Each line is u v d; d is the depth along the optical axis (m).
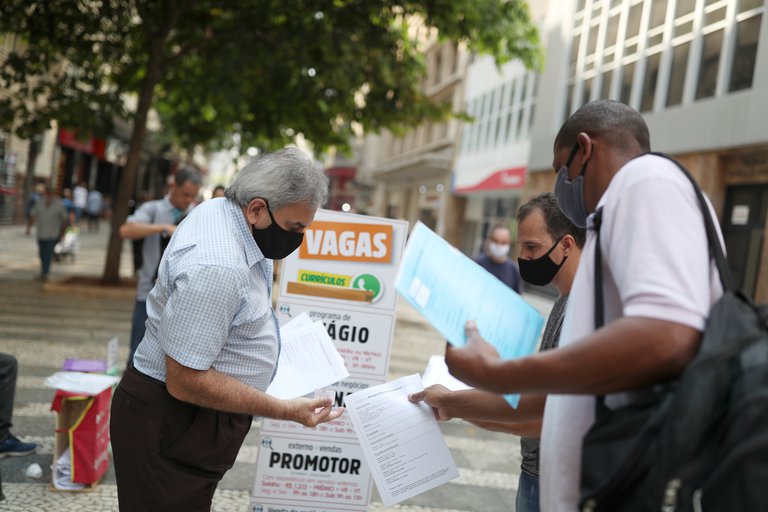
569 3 17.30
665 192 1.31
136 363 2.07
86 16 10.80
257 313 2.06
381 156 40.19
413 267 1.58
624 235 1.33
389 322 3.10
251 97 11.80
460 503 4.02
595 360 1.23
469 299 1.64
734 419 1.16
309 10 10.53
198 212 2.08
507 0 11.24
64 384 3.58
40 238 11.21
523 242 2.27
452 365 1.48
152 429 2.02
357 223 3.08
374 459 2.23
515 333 1.67
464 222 26.14
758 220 10.80
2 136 19.25
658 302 1.22
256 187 2.01
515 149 20.00
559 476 1.43
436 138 29.23
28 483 3.65
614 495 1.25
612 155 1.53
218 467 2.15
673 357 1.20
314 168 2.08
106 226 31.17
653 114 13.15
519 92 20.31
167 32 10.65
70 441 3.55
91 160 30.61
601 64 15.59
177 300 1.87
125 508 2.08
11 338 6.90
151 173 42.00
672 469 1.17
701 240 1.30
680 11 12.78
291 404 2.12
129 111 11.20
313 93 11.11
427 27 10.95
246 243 2.05
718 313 1.26
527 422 2.15
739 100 10.69
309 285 3.07
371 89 11.57
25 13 10.50
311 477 3.07
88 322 8.20
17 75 10.94
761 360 1.19
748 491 1.13
